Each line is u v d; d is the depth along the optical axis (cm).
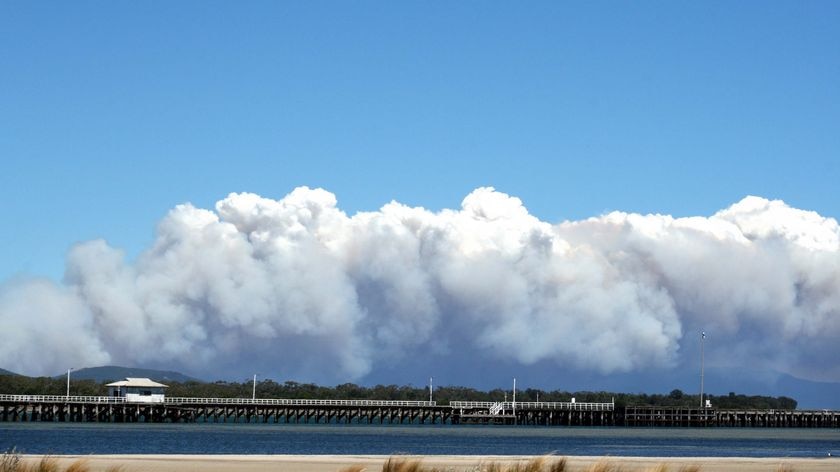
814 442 13300
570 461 6794
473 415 18825
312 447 10106
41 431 12838
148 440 10875
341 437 12475
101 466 6175
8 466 4569
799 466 7081
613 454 9550
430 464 6106
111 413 16225
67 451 8894
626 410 19762
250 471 6216
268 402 17362
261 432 13650
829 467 7081
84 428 13988
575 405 19388
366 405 18188
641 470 5953
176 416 16675
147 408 16525
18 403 15750
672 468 6256
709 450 10538
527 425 19788
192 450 9362
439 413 18850
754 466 6981
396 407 18375
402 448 10150
